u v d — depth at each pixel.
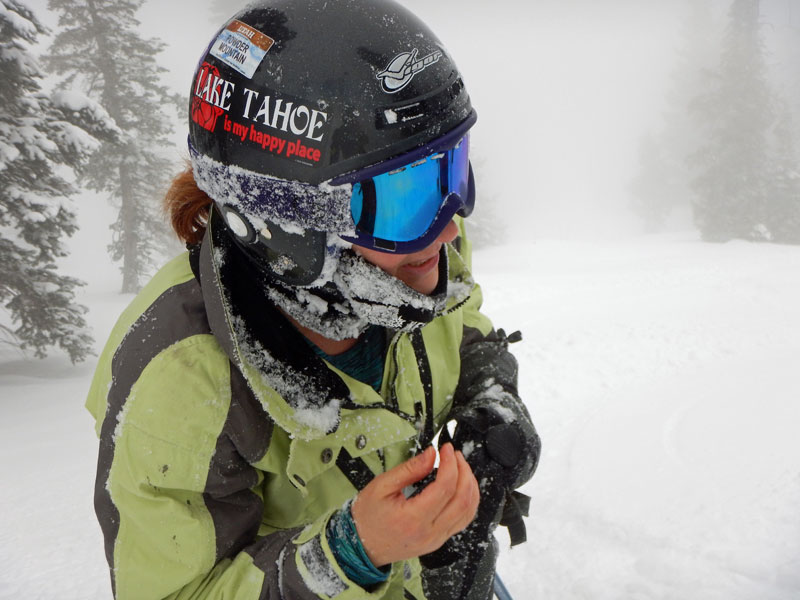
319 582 0.91
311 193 0.96
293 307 1.05
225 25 1.05
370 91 0.94
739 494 3.74
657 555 3.13
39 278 14.11
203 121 1.04
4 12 13.52
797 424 5.05
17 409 9.78
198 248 1.16
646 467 4.36
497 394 1.24
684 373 7.46
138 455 0.98
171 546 0.99
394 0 1.06
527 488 4.17
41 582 3.53
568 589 2.97
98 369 1.15
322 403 1.04
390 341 1.22
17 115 14.07
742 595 2.75
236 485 1.03
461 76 1.05
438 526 0.89
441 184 1.01
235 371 1.02
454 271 1.25
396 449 1.21
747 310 11.80
